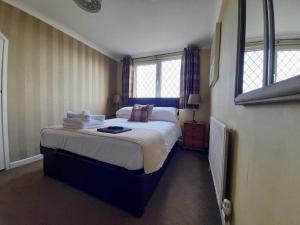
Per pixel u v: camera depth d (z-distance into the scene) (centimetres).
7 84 223
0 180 196
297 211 42
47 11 249
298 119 42
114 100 434
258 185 70
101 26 291
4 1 215
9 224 128
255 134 76
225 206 120
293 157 44
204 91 366
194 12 243
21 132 241
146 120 303
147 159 145
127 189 146
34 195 167
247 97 76
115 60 461
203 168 248
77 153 177
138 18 262
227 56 156
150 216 142
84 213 143
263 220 64
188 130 337
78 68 337
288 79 44
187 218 141
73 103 328
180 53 383
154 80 418
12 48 226
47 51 272
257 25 80
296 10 45
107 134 167
